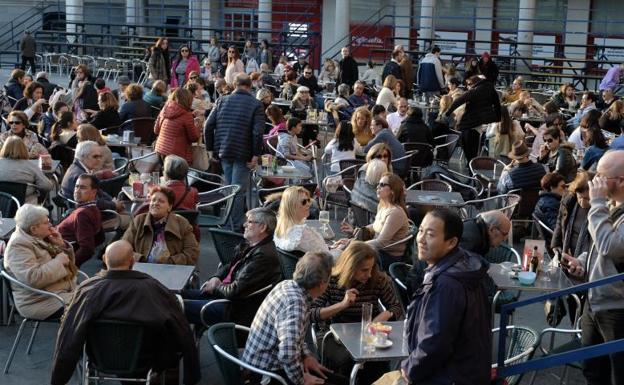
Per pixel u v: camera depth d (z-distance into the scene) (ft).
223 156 34.35
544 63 81.10
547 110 50.16
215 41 76.74
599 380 18.84
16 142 29.73
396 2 85.71
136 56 85.66
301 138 51.78
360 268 19.44
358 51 84.58
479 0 84.02
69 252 22.18
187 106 35.63
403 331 18.19
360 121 39.96
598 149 34.47
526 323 26.25
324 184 36.50
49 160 33.81
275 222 21.38
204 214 33.50
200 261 31.07
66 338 17.60
